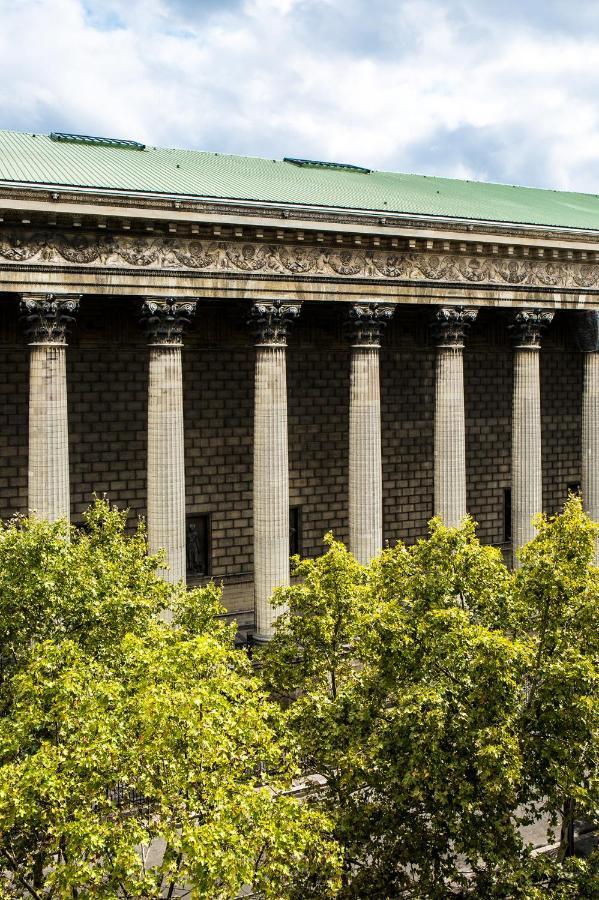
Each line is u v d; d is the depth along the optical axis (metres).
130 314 52.16
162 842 38.00
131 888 21.59
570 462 70.06
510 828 27.77
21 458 50.44
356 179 64.62
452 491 53.66
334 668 35.59
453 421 53.50
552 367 68.50
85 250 43.47
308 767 38.38
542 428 68.50
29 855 24.47
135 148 60.50
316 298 48.94
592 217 64.88
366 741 29.94
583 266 57.06
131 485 53.59
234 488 56.94
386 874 28.89
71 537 42.56
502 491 67.12
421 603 31.89
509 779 26.17
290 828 23.92
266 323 47.91
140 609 32.91
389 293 50.88
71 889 22.27
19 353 49.94
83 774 23.31
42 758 22.47
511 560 67.25
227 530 57.00
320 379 59.03
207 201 44.94
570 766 28.36
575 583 31.34
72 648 26.38
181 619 35.28
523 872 26.41
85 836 21.45
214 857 21.47
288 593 36.25
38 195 41.41
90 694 24.56
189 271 45.69
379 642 30.75
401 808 29.05
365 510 51.03
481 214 55.97
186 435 55.16
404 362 62.16
